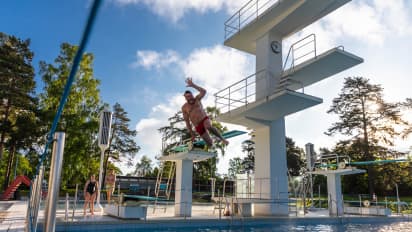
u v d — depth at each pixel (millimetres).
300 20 16281
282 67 17266
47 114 24469
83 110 25797
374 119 37688
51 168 2400
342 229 12266
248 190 17469
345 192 39469
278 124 16469
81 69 26453
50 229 2309
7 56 28938
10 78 29234
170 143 34406
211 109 32562
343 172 17141
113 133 41156
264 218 13008
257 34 17734
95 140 26828
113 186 14281
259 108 14820
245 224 12531
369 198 33344
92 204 11703
